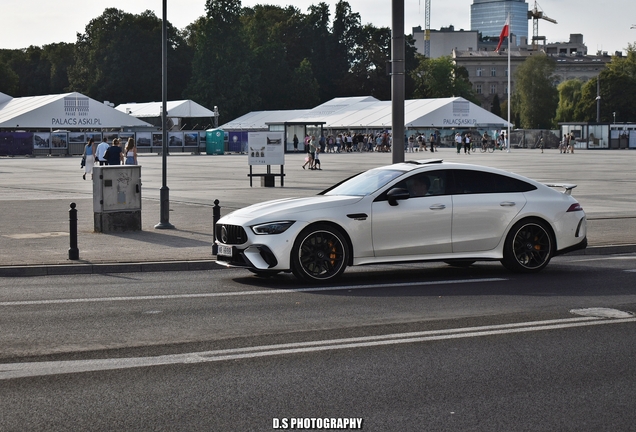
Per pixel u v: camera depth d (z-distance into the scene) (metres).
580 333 7.97
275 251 10.85
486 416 5.42
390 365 6.75
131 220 16.66
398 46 15.80
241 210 11.64
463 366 6.72
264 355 7.08
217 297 10.09
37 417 5.41
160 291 10.56
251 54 117.94
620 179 34.12
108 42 117.19
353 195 11.53
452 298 9.99
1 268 12.05
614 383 6.22
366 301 9.79
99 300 9.89
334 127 97.25
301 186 30.67
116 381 6.28
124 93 116.50
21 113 80.12
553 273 12.16
